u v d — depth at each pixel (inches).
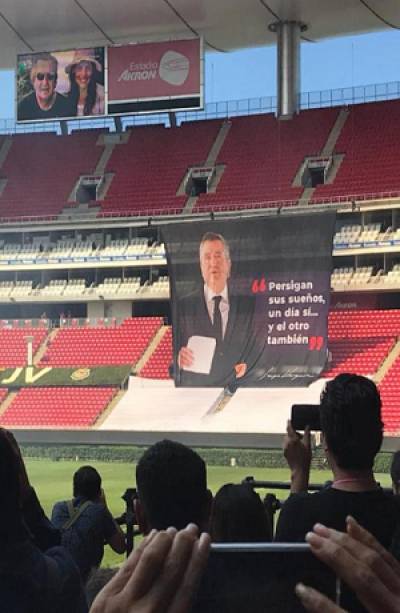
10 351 1649.9
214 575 62.4
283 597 61.9
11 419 1441.9
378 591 55.6
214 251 1392.7
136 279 1717.5
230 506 156.3
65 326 1697.8
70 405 1455.5
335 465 119.6
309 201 1592.0
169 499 110.2
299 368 1331.2
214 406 1349.7
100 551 227.9
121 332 1647.4
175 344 1418.6
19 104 1713.8
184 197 1718.8
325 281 1326.3
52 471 1067.9
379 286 1496.1
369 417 116.9
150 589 56.2
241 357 1370.6
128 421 1370.6
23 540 83.9
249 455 1155.9
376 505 114.9
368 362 1387.8
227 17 1644.9
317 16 1644.9
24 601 80.9
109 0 1558.8
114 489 887.1
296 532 114.3
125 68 1649.9
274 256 1358.3
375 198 1540.4
